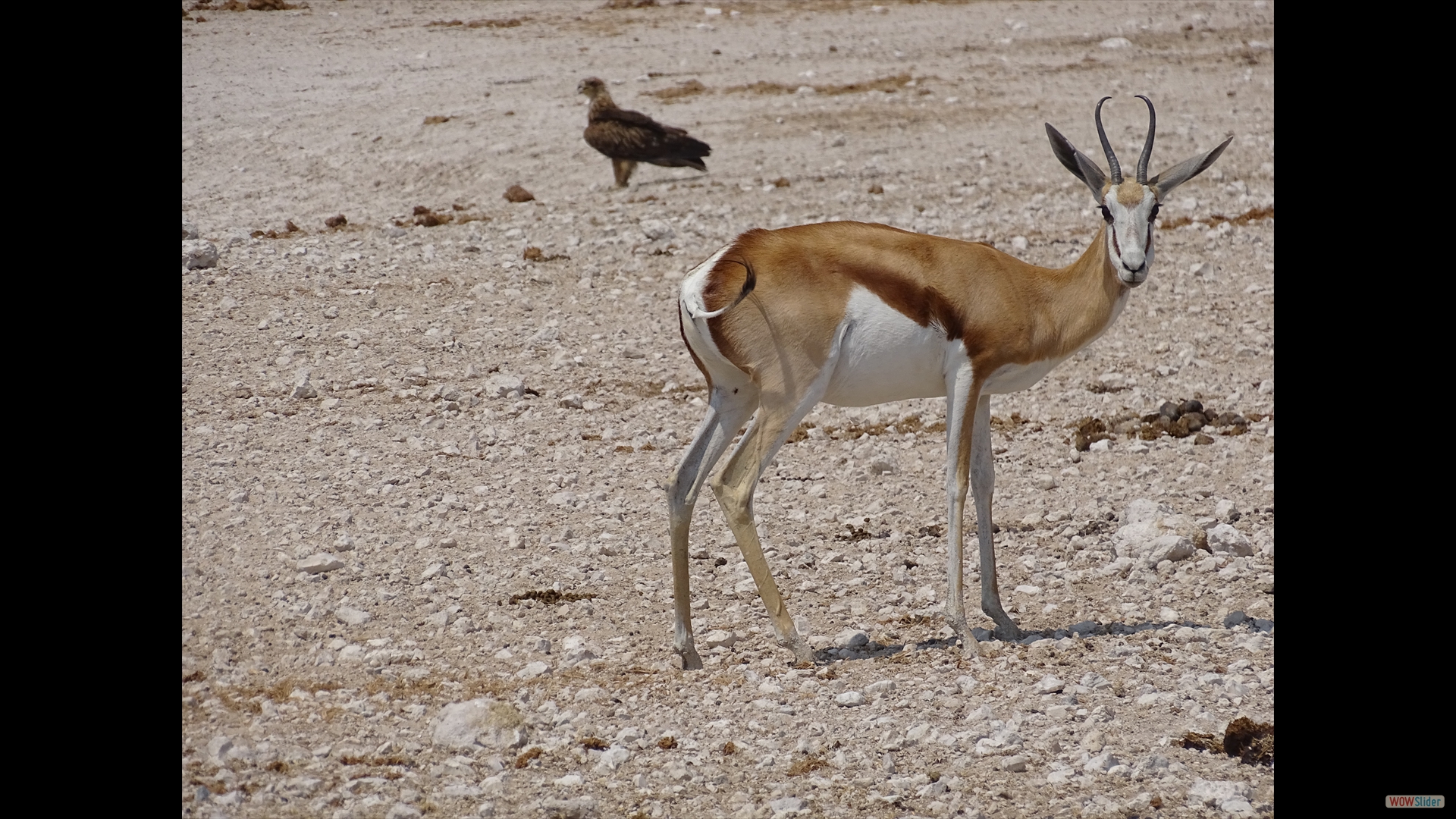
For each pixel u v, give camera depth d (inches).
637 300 2037.4
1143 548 1234.6
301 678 968.3
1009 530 1317.7
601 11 4443.9
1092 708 923.4
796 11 4424.2
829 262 991.0
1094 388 1727.4
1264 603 1129.4
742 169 2768.2
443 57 3823.8
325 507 1283.2
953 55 3786.9
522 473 1418.6
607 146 2591.0
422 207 2482.8
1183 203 2492.6
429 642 1040.2
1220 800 788.6
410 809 775.7
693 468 1020.5
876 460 1473.9
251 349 1749.5
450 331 1872.5
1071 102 3282.5
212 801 785.6
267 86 3513.8
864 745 880.3
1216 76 3513.8
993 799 801.6
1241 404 1659.7
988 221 2396.7
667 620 1112.2
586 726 908.0
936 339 1008.2
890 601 1158.3
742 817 785.6
